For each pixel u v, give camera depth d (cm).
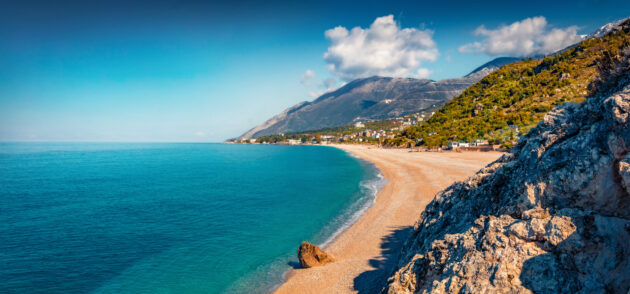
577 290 638
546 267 693
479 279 766
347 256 2177
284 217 3525
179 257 2431
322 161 12362
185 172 9369
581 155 758
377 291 1496
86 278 2112
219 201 4638
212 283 1981
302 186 5841
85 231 3183
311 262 2075
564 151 813
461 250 902
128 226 3347
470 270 803
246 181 6906
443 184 4525
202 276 2088
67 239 2927
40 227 3353
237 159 15512
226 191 5547
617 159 677
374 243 2359
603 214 714
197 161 14475
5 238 2958
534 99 14438
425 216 1584
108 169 10731
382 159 10906
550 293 657
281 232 2961
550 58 19075
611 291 610
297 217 3491
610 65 930
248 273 2091
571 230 702
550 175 820
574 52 18088
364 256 2100
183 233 3048
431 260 1009
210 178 7662
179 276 2103
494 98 17188
